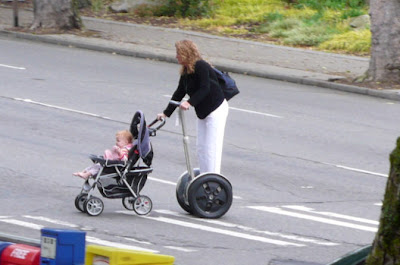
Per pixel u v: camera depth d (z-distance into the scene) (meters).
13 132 32.31
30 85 42.81
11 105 37.44
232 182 27.34
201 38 65.81
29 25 67.25
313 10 75.81
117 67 52.44
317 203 25.22
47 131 32.91
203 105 22.59
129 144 22.31
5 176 26.05
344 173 29.58
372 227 22.67
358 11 72.81
